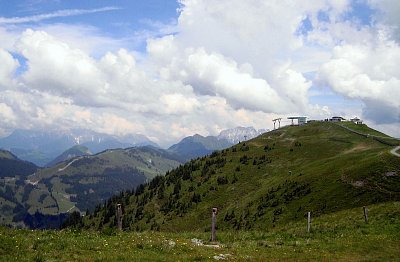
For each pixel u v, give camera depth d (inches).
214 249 1027.9
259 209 4781.0
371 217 1830.7
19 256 748.6
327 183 4222.4
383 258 1037.2
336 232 1469.0
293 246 1165.7
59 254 790.5
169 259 839.7
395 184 3348.9
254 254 1004.6
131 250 888.9
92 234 1067.9
